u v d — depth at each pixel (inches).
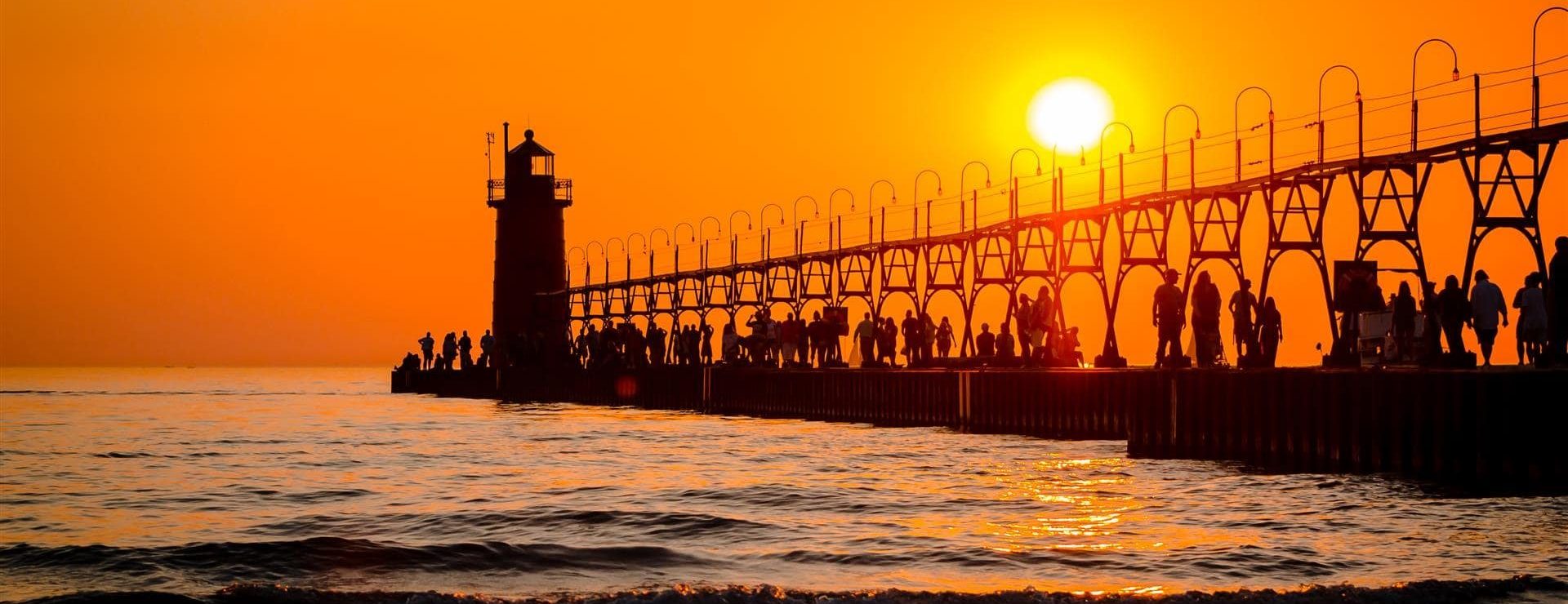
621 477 3683.6
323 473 3934.5
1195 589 2010.3
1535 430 2731.3
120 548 2476.6
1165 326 3959.2
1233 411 3503.9
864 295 6412.4
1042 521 2696.9
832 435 5177.2
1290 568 2172.7
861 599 1951.3
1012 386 4640.8
